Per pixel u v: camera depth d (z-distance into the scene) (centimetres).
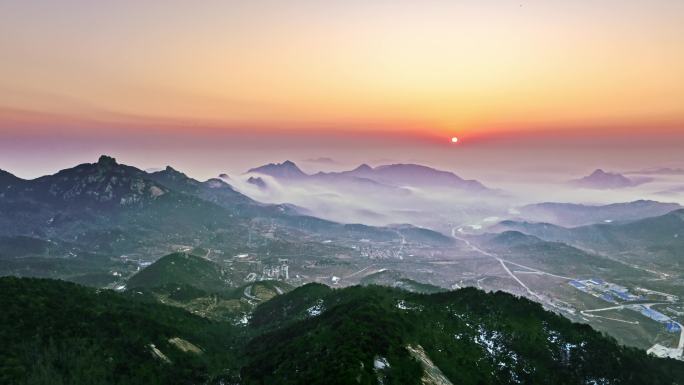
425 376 17600
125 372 18962
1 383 16288
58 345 19075
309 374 16725
